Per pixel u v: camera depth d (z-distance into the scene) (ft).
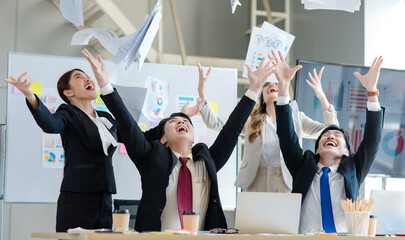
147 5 17.95
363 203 8.02
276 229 7.98
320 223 9.74
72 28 17.03
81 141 9.76
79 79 10.40
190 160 9.66
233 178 14.16
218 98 14.34
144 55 9.77
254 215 7.98
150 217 9.07
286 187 12.05
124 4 17.66
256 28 12.59
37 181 13.19
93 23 17.24
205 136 14.05
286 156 10.59
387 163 16.08
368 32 18.57
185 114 10.66
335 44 18.98
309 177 10.00
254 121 12.41
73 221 9.45
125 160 13.55
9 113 13.12
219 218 9.26
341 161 10.13
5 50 16.31
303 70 15.48
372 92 10.31
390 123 16.12
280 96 10.50
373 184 18.28
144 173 9.41
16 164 13.10
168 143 9.92
